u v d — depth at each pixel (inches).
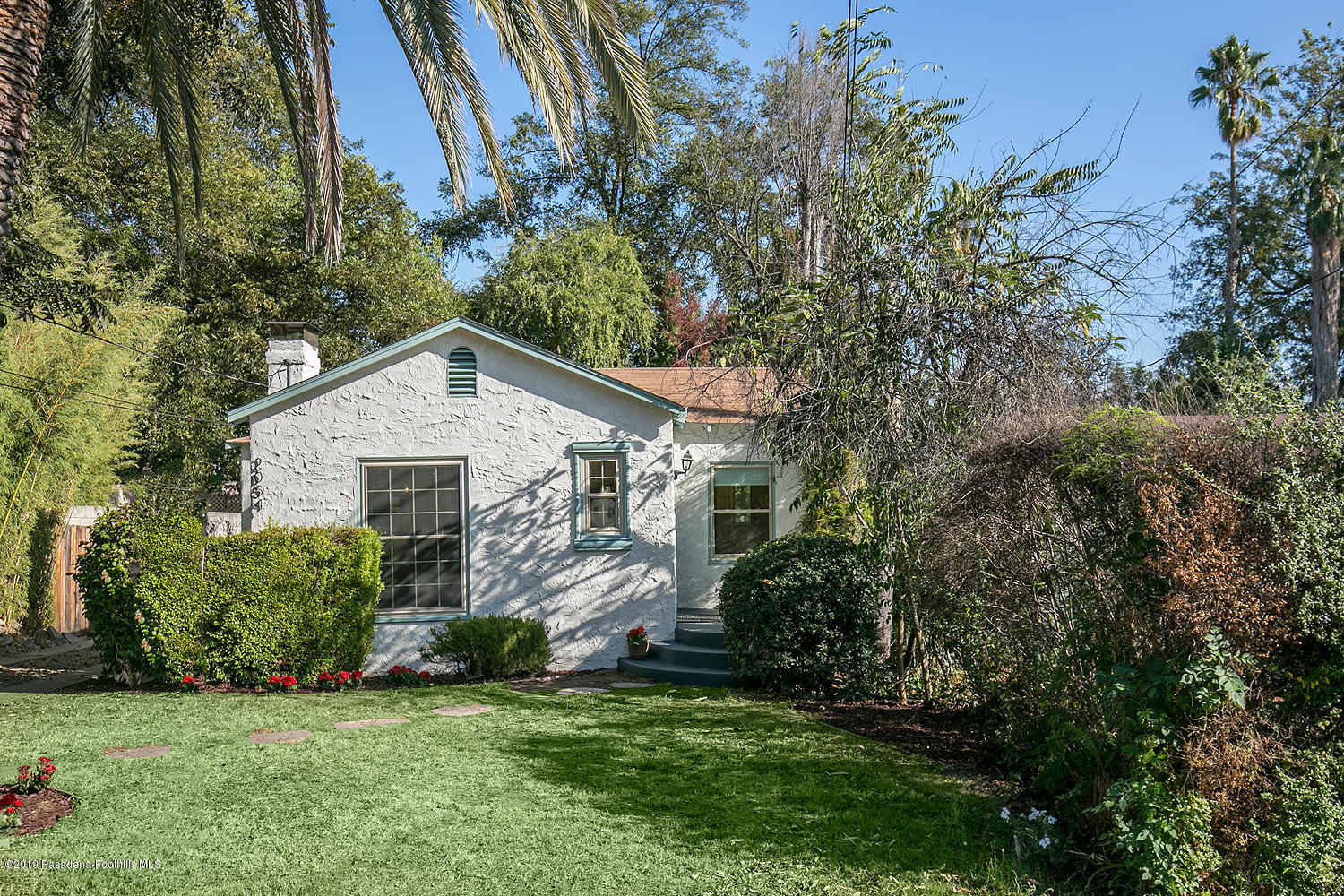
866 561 392.8
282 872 197.3
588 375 487.8
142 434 927.7
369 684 448.1
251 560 433.1
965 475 285.1
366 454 484.7
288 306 997.8
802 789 252.8
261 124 911.7
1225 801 170.7
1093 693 210.8
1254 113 1114.1
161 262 933.8
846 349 384.8
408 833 220.2
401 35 323.6
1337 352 970.1
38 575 630.5
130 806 239.6
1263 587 173.3
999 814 230.8
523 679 452.4
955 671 362.9
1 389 562.3
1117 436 203.2
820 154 469.4
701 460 579.5
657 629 488.7
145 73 632.4
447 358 490.6
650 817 231.1
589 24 314.0
